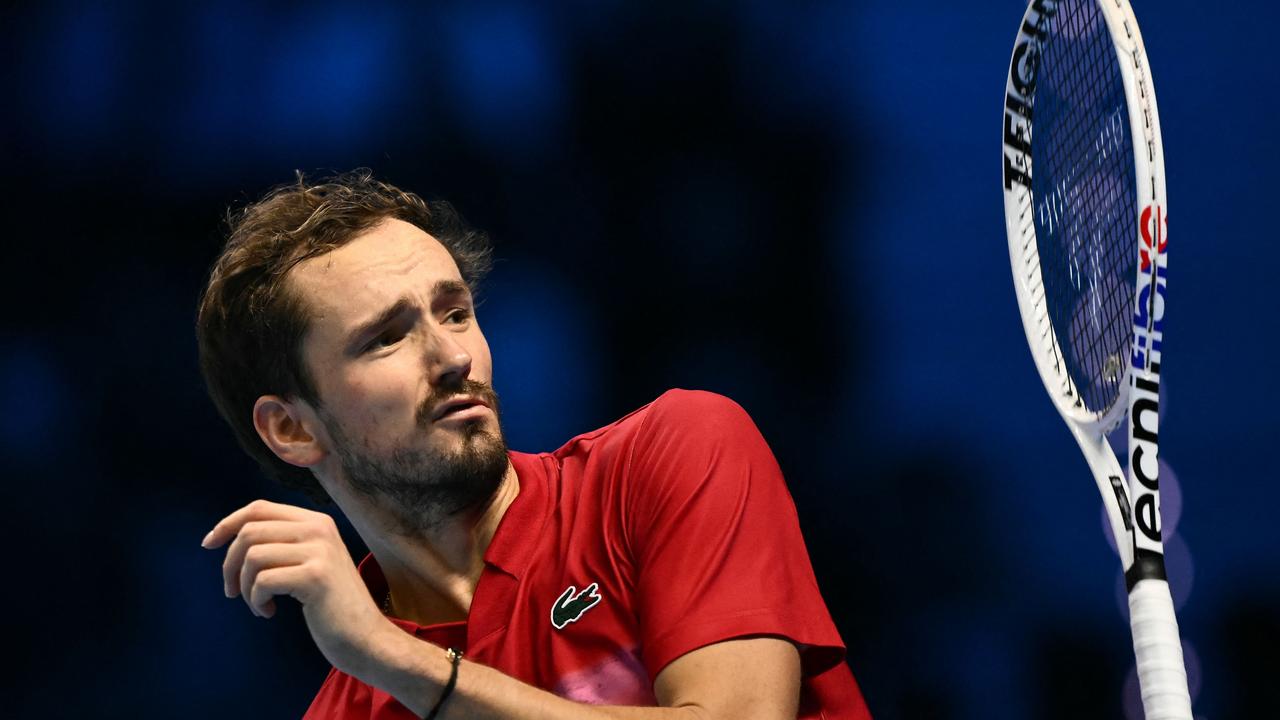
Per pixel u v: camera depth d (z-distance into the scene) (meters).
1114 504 7.48
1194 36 18.00
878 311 19.16
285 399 8.92
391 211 9.33
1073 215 8.21
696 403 8.70
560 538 8.62
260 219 9.16
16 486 19.23
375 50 20.02
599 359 19.64
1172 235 17.92
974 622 17.73
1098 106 7.93
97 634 18.94
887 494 18.56
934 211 19.17
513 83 20.06
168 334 19.78
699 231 19.70
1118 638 17.28
